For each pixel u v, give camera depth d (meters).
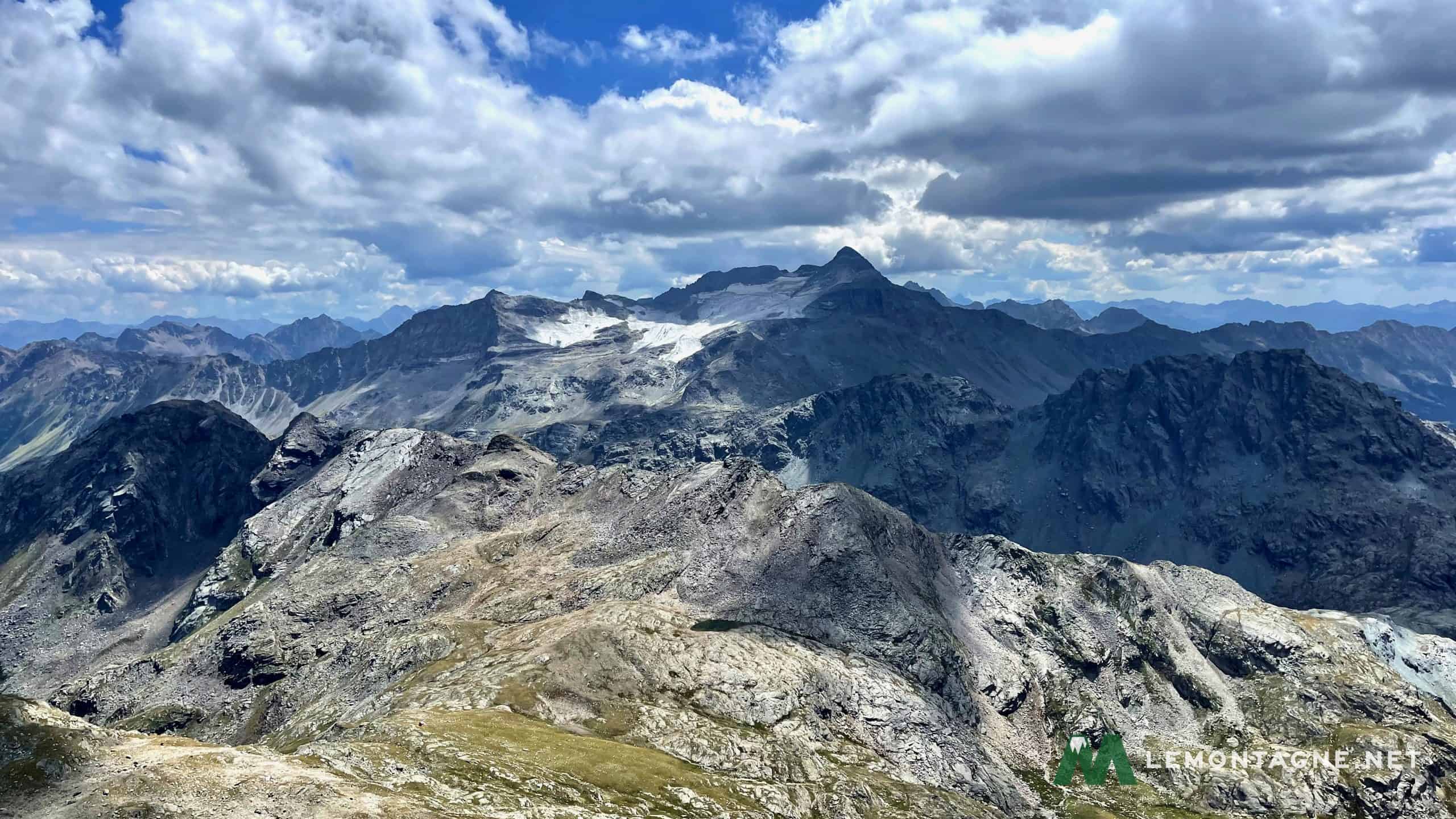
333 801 104.75
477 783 127.19
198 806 100.88
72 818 99.12
